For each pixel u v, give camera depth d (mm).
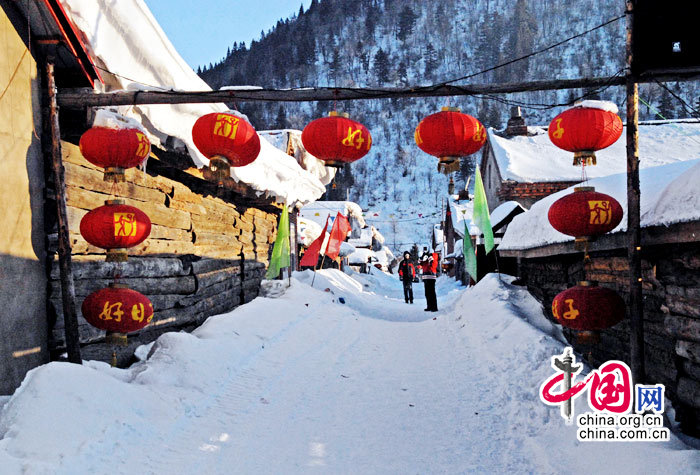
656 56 4676
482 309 10398
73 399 4098
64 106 5434
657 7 4680
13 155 4934
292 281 15305
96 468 3566
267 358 7387
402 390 6398
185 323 8430
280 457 4301
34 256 5258
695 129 26656
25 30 5129
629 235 4699
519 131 28312
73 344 5008
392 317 14273
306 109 160250
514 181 23297
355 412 5527
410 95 5340
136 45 6012
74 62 5465
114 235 4891
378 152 167875
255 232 13719
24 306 5043
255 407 5445
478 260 14859
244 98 5398
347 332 10234
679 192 4215
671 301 4645
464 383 6684
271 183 11156
